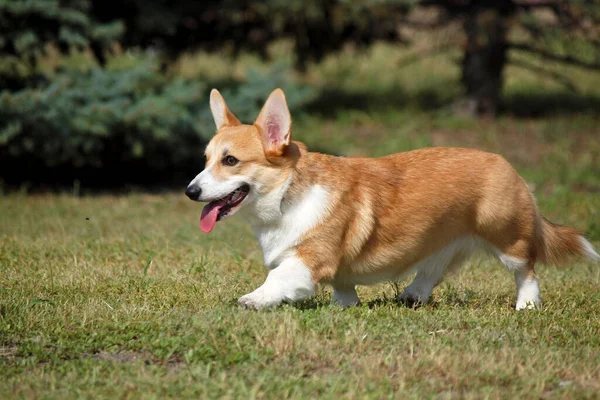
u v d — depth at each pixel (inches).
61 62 922.7
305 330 257.0
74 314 277.6
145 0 646.5
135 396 208.2
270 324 255.1
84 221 500.1
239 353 235.3
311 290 281.3
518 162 690.8
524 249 306.8
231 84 865.5
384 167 297.9
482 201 299.9
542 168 669.9
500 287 349.7
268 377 219.0
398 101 923.4
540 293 339.0
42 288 319.9
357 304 310.3
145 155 618.2
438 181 296.2
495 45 805.2
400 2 709.9
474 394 211.0
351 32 772.0
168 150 617.6
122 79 582.9
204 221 281.0
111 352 245.3
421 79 1055.6
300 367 228.7
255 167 278.8
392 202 291.3
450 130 789.9
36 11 551.2
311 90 652.1
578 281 366.3
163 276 345.4
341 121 828.0
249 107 618.8
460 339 253.1
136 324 263.6
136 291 319.6
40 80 591.5
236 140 280.8
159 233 454.6
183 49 745.6
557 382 225.0
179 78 617.3
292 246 282.0
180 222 511.8
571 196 574.6
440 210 294.5
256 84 640.4
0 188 605.9
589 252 325.4
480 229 303.0
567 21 766.5
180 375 220.7
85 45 581.6
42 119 539.8
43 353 239.3
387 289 343.3
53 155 573.0
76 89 556.7
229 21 719.7
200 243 436.8
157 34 697.6
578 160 695.7
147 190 642.8
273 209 281.0
